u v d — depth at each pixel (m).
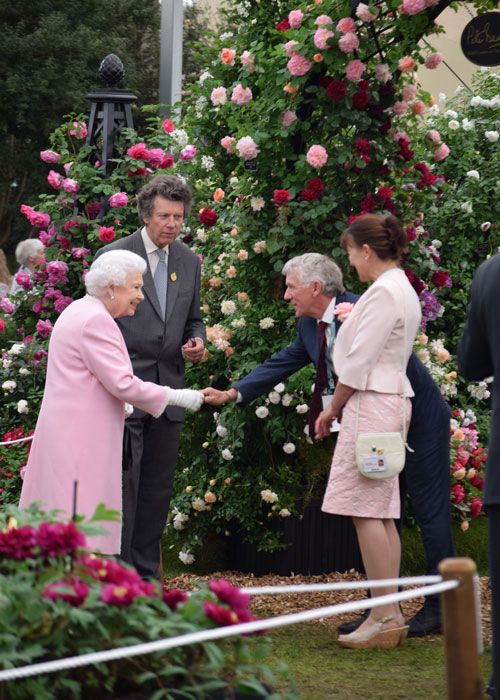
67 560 5.16
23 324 13.97
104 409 8.58
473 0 11.30
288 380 11.34
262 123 11.04
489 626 9.73
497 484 6.31
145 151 12.69
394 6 10.52
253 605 10.61
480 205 14.69
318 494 11.87
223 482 11.92
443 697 7.42
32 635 4.75
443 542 9.42
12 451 13.30
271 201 11.29
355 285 11.06
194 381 12.18
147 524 10.06
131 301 8.77
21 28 38.75
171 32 19.73
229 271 11.70
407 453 9.45
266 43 12.16
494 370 6.48
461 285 14.74
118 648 4.78
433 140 12.53
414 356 9.38
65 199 13.09
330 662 8.40
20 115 38.19
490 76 16.17
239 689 4.81
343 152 10.80
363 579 11.74
